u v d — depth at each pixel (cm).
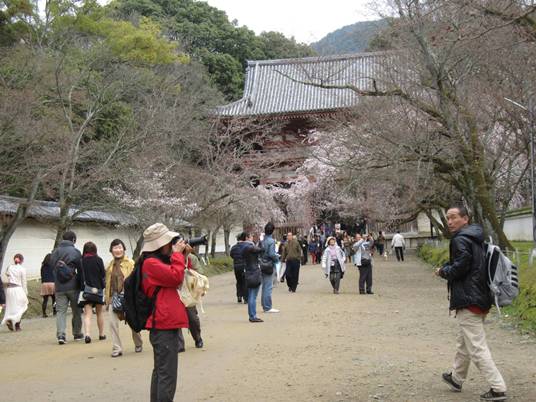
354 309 1438
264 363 811
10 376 802
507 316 1199
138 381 735
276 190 4016
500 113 1788
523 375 698
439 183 2280
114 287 915
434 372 728
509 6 941
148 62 2355
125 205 2469
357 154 1739
